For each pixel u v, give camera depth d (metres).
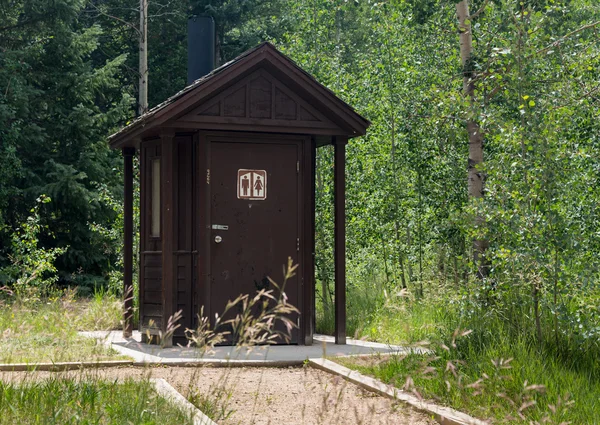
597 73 12.52
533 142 9.43
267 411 7.10
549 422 6.23
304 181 11.59
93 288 24.72
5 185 23.61
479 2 13.91
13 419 5.71
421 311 12.76
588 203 10.31
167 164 11.01
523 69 10.76
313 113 11.51
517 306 9.81
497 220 9.80
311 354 10.28
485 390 7.21
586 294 8.97
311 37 19.16
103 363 9.09
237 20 32.09
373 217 16.19
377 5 16.97
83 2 26.45
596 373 8.01
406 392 7.62
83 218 24.75
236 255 11.25
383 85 17.17
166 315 10.95
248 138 11.37
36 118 26.05
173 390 7.24
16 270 20.67
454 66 16.70
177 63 34.34
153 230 11.84
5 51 25.06
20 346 9.59
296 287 11.48
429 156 15.77
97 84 26.11
